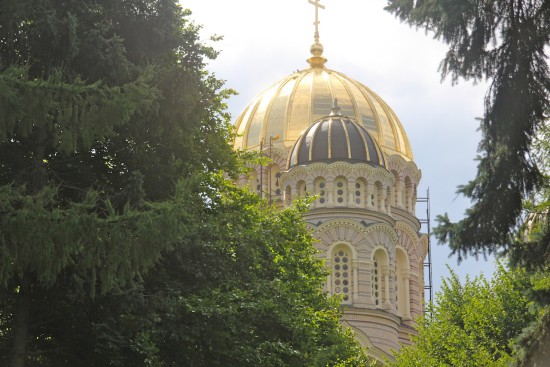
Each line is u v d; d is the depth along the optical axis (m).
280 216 53.78
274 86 110.50
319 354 48.22
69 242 29.52
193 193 40.28
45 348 37.59
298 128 104.69
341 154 93.62
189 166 39.62
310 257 57.47
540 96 28.20
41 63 33.97
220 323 36.62
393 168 105.69
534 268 29.78
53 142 31.78
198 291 38.16
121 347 35.28
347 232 91.25
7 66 33.16
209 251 38.88
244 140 106.06
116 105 30.89
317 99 106.31
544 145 33.25
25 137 33.66
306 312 46.31
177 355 37.25
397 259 102.81
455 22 28.28
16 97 29.11
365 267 90.94
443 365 62.31
